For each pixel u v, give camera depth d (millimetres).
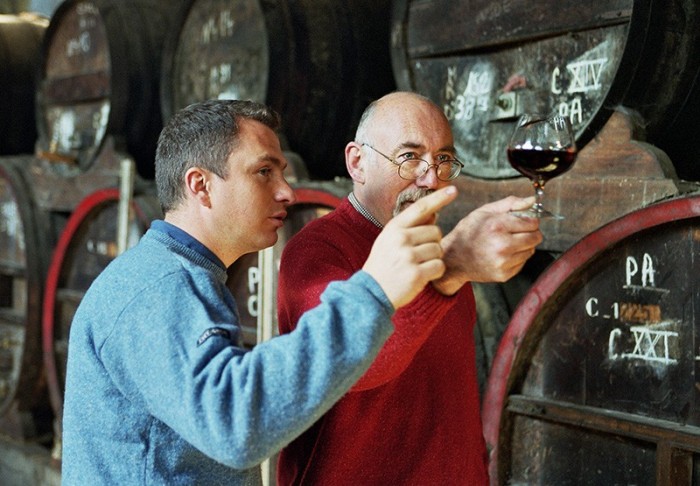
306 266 1910
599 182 2504
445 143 2027
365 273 1286
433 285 1442
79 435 1481
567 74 2660
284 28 3783
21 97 6129
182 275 1439
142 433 1440
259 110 1610
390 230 1298
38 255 5402
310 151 3934
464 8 2949
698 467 2273
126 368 1409
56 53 5418
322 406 1254
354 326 1254
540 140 1589
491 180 2842
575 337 2539
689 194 2160
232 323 1422
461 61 3010
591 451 2520
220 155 1553
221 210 1565
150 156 4984
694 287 2242
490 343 2930
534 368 2652
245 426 1240
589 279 2496
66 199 5168
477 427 2137
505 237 1358
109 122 4758
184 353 1340
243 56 4023
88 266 5016
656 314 2334
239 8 4059
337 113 3904
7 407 5598
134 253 1527
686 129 2674
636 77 2475
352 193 2113
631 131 2445
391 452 1993
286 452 2121
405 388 1985
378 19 4004
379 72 3973
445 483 2023
